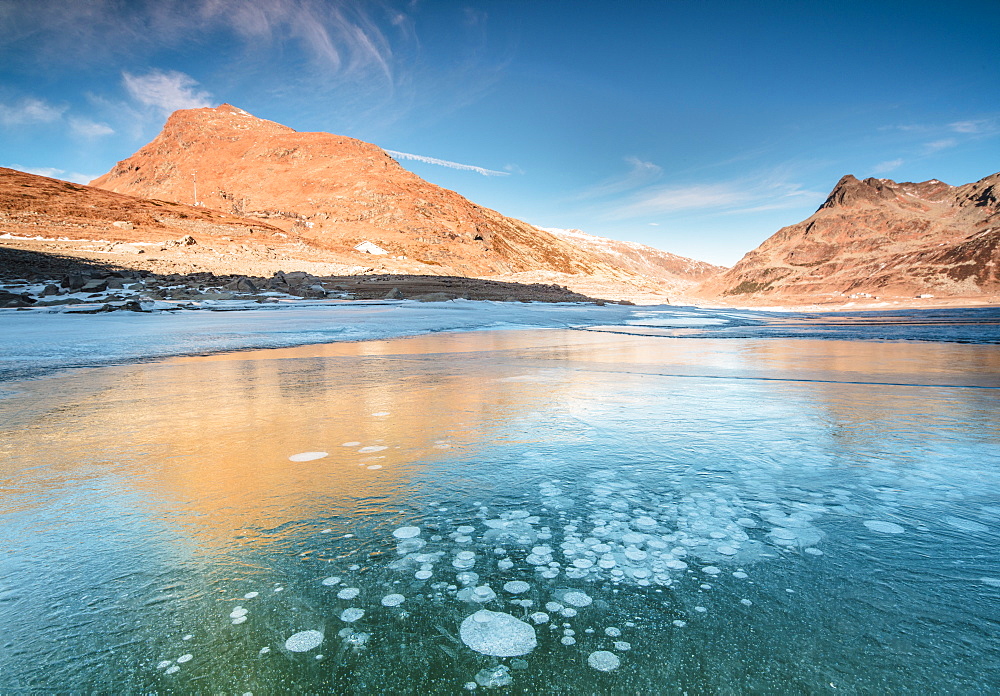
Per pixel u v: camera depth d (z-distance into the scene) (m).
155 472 2.30
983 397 3.79
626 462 2.37
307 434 2.93
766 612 1.21
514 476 2.20
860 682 0.98
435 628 1.18
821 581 1.34
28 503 1.96
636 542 1.58
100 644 1.15
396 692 0.98
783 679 0.99
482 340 9.84
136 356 7.14
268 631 1.18
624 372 5.31
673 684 0.98
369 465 2.37
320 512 1.85
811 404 3.60
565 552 1.53
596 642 1.12
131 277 23.66
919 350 7.35
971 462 2.30
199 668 1.06
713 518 1.75
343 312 17.61
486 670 1.04
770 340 9.50
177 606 1.29
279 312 17.39
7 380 5.09
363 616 1.23
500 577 1.39
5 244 27.19
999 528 1.64
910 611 1.20
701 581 1.35
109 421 3.29
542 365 5.94
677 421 3.14
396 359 6.66
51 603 1.31
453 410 3.53
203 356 7.17
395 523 1.75
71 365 6.26
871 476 2.13
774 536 1.61
